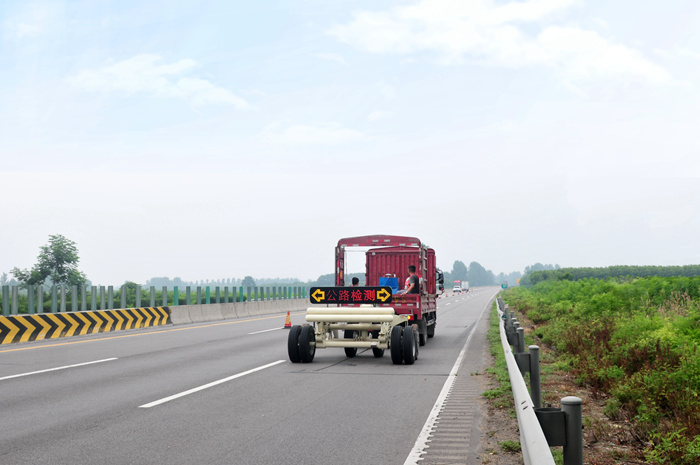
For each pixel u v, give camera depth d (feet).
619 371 31.91
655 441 20.83
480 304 186.50
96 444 21.03
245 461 19.04
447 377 38.17
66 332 67.15
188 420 25.02
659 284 67.72
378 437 22.33
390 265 63.10
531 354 22.93
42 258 171.01
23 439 21.68
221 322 96.68
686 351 31.86
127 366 42.47
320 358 49.14
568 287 115.34
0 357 47.75
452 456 19.85
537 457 9.65
